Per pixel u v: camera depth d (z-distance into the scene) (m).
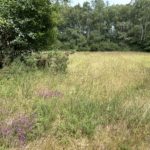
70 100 8.30
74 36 69.38
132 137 6.36
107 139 6.16
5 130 6.22
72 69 15.20
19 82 10.34
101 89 10.15
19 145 5.81
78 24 75.56
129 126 6.98
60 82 10.98
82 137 6.32
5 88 9.36
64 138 6.18
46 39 15.51
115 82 11.80
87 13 75.94
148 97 9.77
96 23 75.62
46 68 13.21
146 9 69.94
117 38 72.88
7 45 13.19
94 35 71.50
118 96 9.30
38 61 13.51
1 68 12.76
